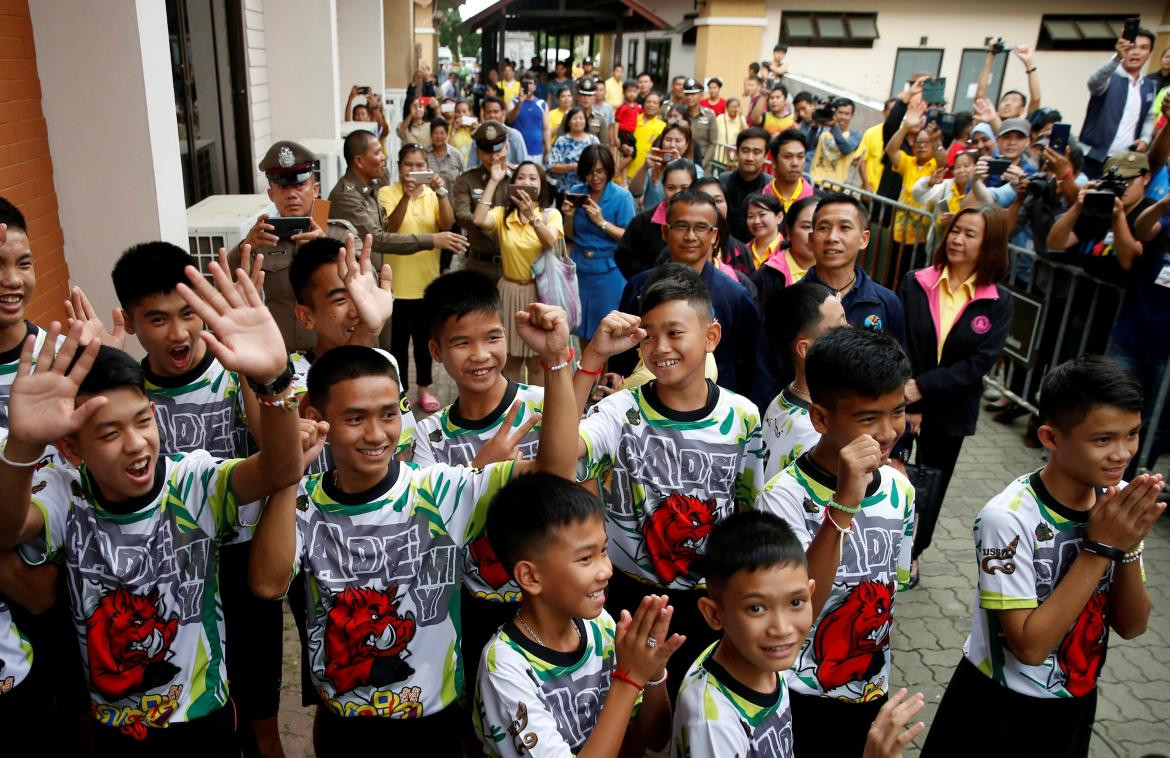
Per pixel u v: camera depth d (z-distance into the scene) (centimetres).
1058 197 545
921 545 371
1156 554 446
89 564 203
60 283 429
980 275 386
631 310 387
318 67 829
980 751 233
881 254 723
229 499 207
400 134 1062
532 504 188
